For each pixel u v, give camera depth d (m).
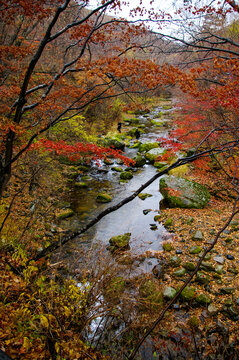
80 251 7.27
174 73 4.61
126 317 5.09
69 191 12.38
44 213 9.46
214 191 11.72
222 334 5.17
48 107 5.11
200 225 9.33
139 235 9.04
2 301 4.13
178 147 12.20
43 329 3.78
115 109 23.09
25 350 3.38
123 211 10.86
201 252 7.80
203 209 10.61
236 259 7.36
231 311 5.68
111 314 4.81
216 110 7.95
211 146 9.98
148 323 4.85
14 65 5.70
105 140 18.48
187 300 6.09
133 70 4.46
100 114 22.05
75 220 9.94
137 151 18.56
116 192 12.66
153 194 12.46
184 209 10.70
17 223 7.92
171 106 31.50
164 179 12.05
